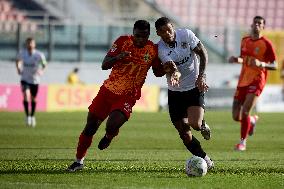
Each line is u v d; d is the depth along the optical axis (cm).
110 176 3259
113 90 3375
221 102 10088
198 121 3444
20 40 9944
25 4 11281
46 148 4797
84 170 3466
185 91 3475
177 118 3534
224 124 7400
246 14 13675
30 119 6862
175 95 3497
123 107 3344
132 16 11588
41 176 3222
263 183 3116
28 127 6619
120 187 2920
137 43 3338
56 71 10100
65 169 3488
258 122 7794
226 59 10681
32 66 6925
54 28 10231
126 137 5781
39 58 6956
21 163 3762
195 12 13275
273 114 9300
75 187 2908
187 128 3541
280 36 10975
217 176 3312
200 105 3472
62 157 4197
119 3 11712
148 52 3375
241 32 10962
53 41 10150
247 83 4925
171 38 3359
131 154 4481
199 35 10706
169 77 3403
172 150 4800
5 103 9038
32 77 6919
